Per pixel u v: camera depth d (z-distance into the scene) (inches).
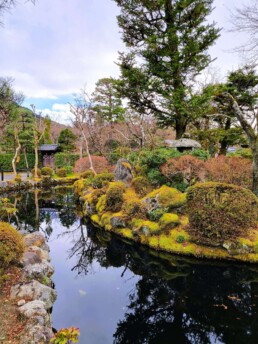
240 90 525.0
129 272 224.2
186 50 380.8
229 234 213.3
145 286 196.1
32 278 165.0
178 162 304.8
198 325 144.9
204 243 219.3
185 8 387.2
